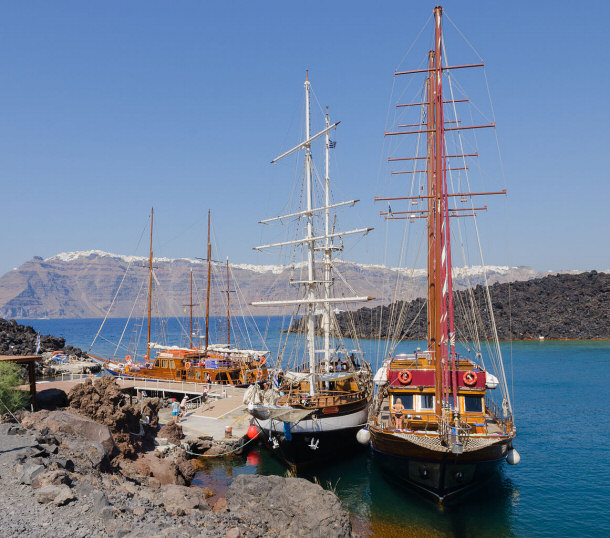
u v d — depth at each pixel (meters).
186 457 34.50
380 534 24.89
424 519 26.77
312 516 22.70
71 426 27.92
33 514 17.86
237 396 54.16
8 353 101.19
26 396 33.41
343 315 191.00
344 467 35.66
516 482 32.97
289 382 40.69
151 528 17.73
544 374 83.62
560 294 192.00
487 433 29.69
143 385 59.78
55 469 21.77
